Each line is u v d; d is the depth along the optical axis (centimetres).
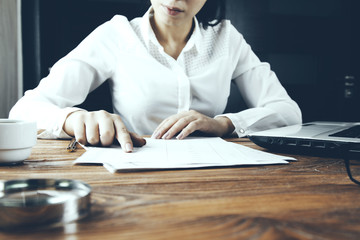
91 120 69
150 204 32
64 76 109
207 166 50
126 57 120
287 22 246
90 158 53
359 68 263
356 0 257
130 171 47
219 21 133
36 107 88
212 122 89
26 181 33
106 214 29
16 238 24
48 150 64
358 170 51
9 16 183
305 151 64
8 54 185
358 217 30
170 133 79
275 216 30
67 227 26
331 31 257
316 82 258
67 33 184
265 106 118
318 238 25
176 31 121
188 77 123
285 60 250
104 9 184
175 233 25
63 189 33
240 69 139
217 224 27
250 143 80
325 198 36
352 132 73
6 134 49
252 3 237
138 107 120
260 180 44
